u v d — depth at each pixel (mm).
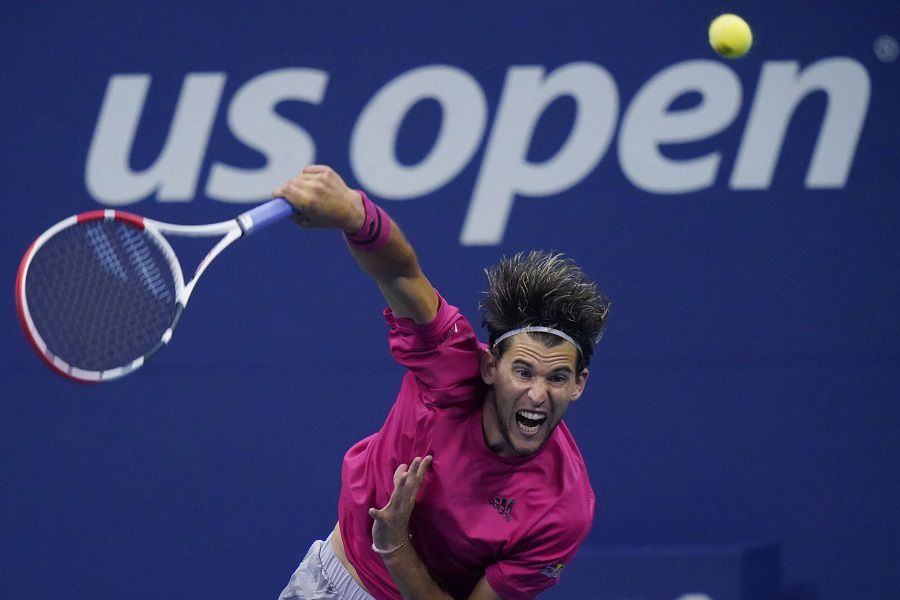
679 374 23812
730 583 22609
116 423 24047
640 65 23938
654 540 23625
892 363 23766
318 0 24156
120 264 11539
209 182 24125
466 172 23984
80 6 24344
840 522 23594
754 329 23828
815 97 23844
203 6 24219
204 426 24000
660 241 23875
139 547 23891
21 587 23906
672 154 23906
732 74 23859
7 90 24375
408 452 12391
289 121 24109
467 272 23891
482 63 24016
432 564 13086
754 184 23859
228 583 23766
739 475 23703
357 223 10617
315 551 14609
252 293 24062
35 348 10258
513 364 11547
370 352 24000
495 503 12336
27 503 24016
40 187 24328
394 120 24078
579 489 12695
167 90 24234
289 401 23953
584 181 23922
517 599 13008
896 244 23891
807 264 23875
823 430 23750
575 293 11555
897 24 23797
